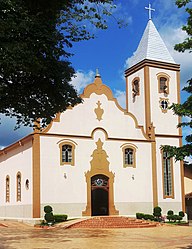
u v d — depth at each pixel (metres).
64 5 13.00
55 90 14.60
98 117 35.91
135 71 40.72
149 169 37.12
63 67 14.08
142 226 30.75
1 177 41.53
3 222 34.56
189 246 19.58
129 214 35.50
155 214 34.91
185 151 15.27
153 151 37.47
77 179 34.09
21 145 36.06
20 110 14.76
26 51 11.91
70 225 29.50
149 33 41.03
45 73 13.77
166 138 38.66
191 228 30.09
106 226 30.23
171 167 38.09
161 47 40.75
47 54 13.03
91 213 34.19
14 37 11.99
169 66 40.19
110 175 35.44
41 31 12.41
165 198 37.28
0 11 11.76
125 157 36.44
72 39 13.94
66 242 21.14
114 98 36.97
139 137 37.34
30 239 22.56
